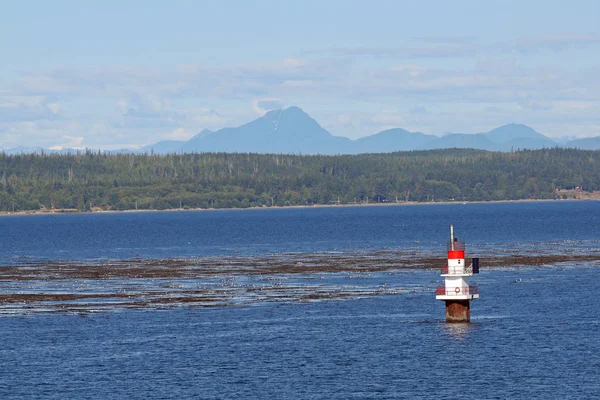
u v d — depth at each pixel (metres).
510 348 177.50
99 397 146.50
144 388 151.50
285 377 157.75
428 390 148.25
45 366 167.38
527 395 144.50
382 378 156.12
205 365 167.25
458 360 168.12
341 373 160.00
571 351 173.75
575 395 144.00
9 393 149.25
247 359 171.88
